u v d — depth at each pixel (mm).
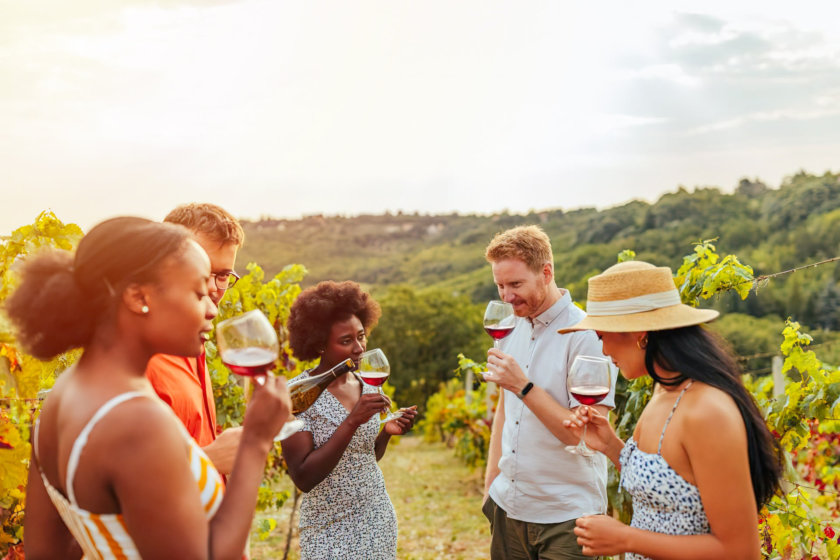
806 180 44562
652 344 2195
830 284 36312
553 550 3082
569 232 55875
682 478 2084
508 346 3408
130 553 1400
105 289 1419
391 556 3023
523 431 3170
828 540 3783
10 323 1454
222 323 1670
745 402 2049
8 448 3117
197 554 1363
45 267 1448
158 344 1475
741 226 43625
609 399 2959
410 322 40031
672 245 45938
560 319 3189
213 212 2545
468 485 11594
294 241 64562
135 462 1338
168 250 1456
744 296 3748
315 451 2822
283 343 6359
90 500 1373
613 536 2119
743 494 1975
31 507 1634
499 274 3166
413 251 67250
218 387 5320
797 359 3754
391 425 3094
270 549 7188
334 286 3113
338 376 3004
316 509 2951
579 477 3088
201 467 1504
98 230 1456
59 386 1495
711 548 1993
